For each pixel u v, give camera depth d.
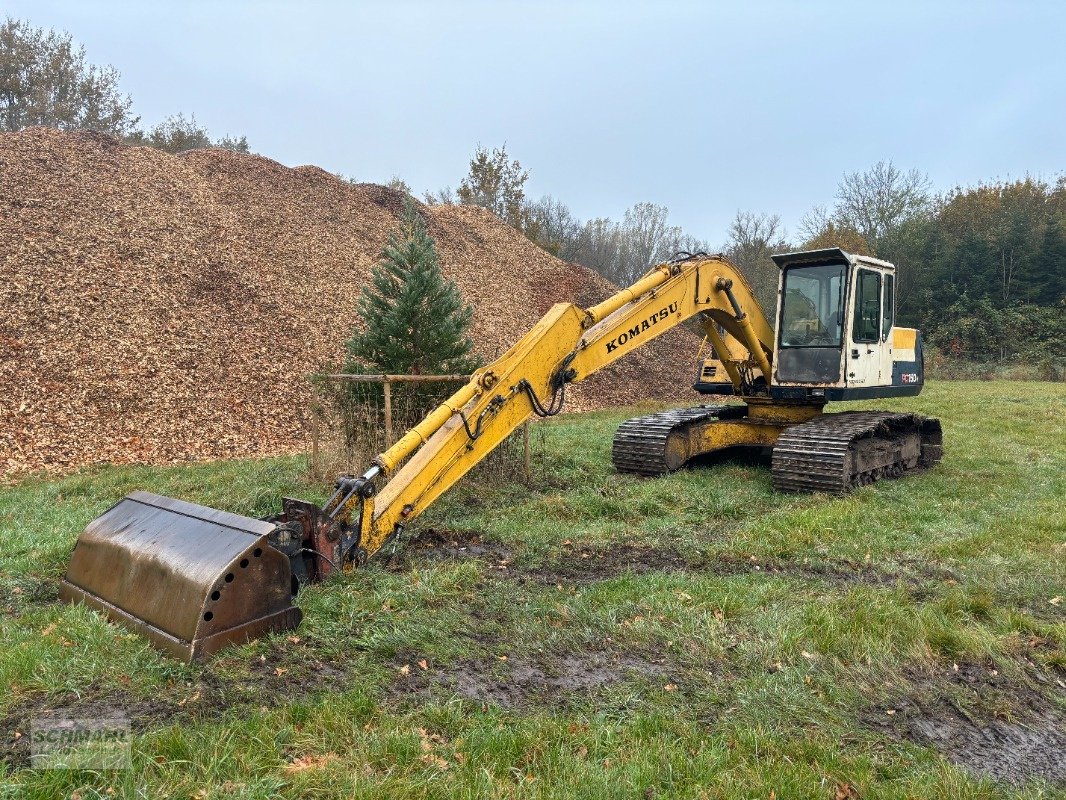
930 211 46.72
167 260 16.33
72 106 29.45
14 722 3.27
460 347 9.16
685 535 6.90
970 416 17.53
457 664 4.09
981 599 5.08
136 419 11.79
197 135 32.09
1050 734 3.61
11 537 6.20
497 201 35.34
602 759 3.17
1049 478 9.75
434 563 5.70
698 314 9.05
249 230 19.27
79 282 14.41
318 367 15.06
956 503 8.09
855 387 9.23
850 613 4.77
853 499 8.02
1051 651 4.45
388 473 5.47
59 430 10.97
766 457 10.64
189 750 3.04
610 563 6.07
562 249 45.75
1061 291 40.81
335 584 4.95
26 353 12.30
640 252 54.41
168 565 4.26
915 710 3.77
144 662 3.87
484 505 7.83
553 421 15.83
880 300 9.68
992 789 3.07
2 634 4.16
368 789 2.83
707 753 3.20
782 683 3.91
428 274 8.92
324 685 3.76
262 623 4.21
